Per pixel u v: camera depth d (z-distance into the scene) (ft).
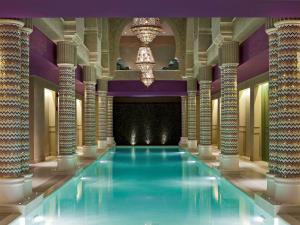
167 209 20.30
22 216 17.37
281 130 18.29
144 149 64.39
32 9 15.01
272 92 19.56
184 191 25.57
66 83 31.27
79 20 36.35
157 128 73.87
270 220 17.83
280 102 18.35
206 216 18.74
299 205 17.48
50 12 15.43
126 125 73.87
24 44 20.71
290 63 18.10
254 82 38.68
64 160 31.09
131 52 71.20
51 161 39.34
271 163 19.77
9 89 17.94
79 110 62.23
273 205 17.57
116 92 62.34
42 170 32.32
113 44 57.77
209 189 26.27
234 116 30.71
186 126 65.36
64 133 31.24
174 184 28.53
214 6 14.66
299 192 17.95
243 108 44.37
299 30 18.08
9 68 17.95
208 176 32.68
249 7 14.75
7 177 18.02
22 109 20.47
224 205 21.17
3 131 17.97
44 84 40.42
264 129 38.37
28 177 20.42
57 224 17.25
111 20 57.62
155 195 24.20
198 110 64.44
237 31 28.84
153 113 73.82
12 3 14.29
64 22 30.48
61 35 29.96
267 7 14.80
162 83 62.69
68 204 21.44
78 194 24.48
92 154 44.09
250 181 26.78
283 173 18.20
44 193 22.29
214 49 36.94
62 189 25.86
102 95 56.90
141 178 31.71
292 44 18.07
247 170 32.19
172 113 73.87
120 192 25.26
